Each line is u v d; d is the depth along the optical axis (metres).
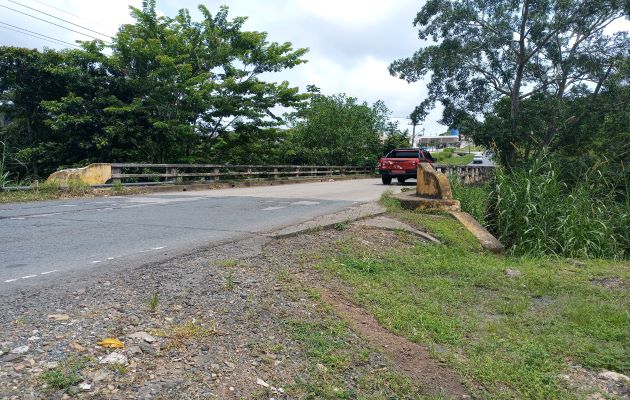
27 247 5.92
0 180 12.00
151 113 19.62
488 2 22.75
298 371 3.11
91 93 19.83
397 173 21.05
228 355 3.13
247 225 7.77
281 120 23.34
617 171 14.78
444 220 8.79
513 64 24.98
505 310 4.78
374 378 3.20
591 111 23.56
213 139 22.41
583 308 4.79
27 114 21.02
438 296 5.05
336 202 11.69
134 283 4.29
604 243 8.90
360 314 4.27
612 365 3.68
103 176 14.27
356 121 34.25
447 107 26.12
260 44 21.92
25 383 2.51
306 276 5.03
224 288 4.28
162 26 20.02
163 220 8.38
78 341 3.01
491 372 3.48
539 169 10.16
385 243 6.99
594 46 23.06
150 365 2.85
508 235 9.19
